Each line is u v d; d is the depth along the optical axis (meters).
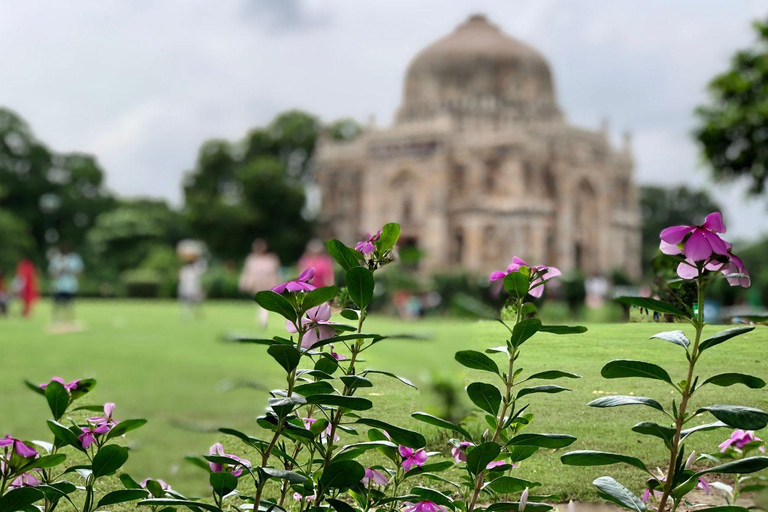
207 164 77.31
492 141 61.41
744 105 23.86
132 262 71.00
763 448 2.13
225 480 1.78
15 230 63.78
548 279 1.82
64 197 80.25
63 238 79.94
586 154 64.19
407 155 63.38
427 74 70.00
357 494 2.04
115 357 12.14
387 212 63.97
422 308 33.00
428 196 61.97
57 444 1.95
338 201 69.56
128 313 29.70
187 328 20.36
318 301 1.73
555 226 61.81
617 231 66.75
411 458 2.05
